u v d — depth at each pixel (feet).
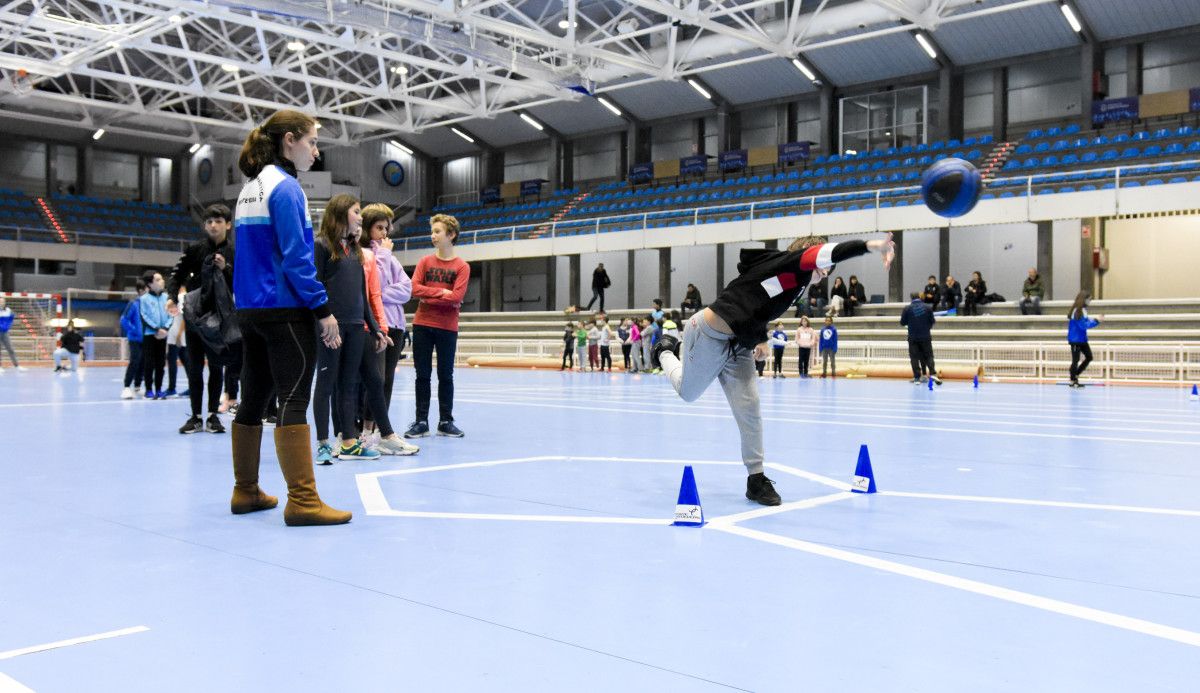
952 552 11.76
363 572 10.76
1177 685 7.22
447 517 14.10
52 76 91.76
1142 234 92.89
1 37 83.56
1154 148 86.43
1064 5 89.45
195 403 26.53
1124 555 11.59
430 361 25.84
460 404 39.88
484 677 7.40
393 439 21.66
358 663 7.72
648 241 104.94
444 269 25.82
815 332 78.59
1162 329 70.23
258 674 7.47
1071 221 96.53
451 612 9.17
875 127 109.50
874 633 8.53
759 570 10.86
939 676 7.43
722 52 94.79
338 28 89.30
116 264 134.51
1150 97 88.38
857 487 16.48
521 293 139.64
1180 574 10.66
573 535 12.80
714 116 123.13
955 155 98.99
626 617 9.01
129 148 145.59
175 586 10.14
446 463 20.24
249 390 14.39
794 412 35.63
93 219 133.69
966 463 20.27
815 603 9.50
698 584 10.24
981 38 98.02
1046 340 73.67
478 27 83.15
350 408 21.04
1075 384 57.52
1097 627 8.71
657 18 97.40
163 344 41.75
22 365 94.84
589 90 97.35
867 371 72.28
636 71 94.43
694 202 114.11
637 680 7.34
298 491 13.56
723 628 8.68
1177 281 90.94
